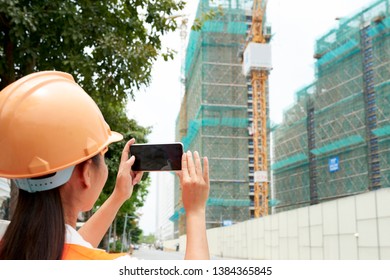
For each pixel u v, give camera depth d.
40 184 1.33
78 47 7.45
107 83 7.40
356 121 67.69
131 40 8.51
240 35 97.50
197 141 99.69
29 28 6.42
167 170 1.84
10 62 6.74
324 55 76.38
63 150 1.36
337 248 22.94
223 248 54.41
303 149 83.31
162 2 8.28
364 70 69.75
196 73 102.88
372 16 67.12
